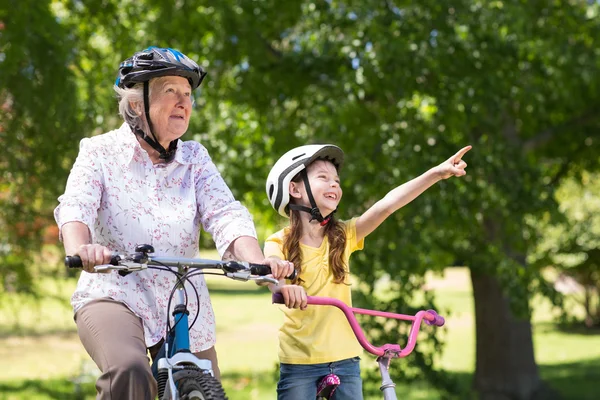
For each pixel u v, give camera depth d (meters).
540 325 24.45
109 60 10.57
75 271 10.81
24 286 11.26
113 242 3.13
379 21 9.43
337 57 10.19
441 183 9.73
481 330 13.20
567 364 17.56
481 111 10.27
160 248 3.15
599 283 22.83
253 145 10.75
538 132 13.34
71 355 17.52
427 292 9.91
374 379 10.09
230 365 16.91
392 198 3.76
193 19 9.73
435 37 9.49
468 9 9.77
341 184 9.55
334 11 10.20
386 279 10.98
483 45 9.88
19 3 8.13
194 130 10.41
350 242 3.84
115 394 2.71
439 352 10.03
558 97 12.00
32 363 16.39
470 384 14.27
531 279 10.67
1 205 10.32
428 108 11.04
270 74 10.24
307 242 3.83
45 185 9.59
